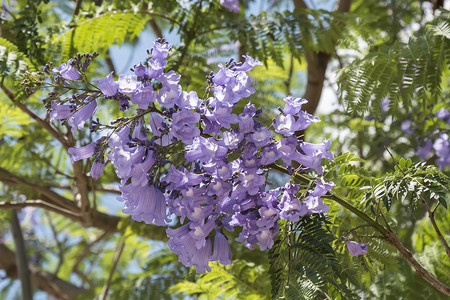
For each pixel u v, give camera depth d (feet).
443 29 9.69
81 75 5.40
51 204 14.76
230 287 10.76
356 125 14.35
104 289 14.19
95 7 12.42
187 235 5.47
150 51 5.16
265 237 5.47
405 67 9.54
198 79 11.91
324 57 14.48
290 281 5.47
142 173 5.17
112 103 11.21
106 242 21.38
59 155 14.42
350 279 5.83
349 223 7.17
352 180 7.03
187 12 12.59
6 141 14.37
